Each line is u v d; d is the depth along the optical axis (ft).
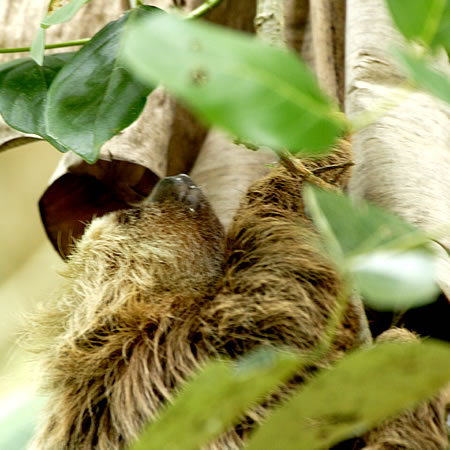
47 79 9.30
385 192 8.93
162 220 12.24
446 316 8.91
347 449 8.97
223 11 15.43
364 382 4.77
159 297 11.39
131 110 7.70
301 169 8.21
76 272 12.39
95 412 10.10
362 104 9.91
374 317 10.62
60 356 10.81
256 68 4.06
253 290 10.27
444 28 5.16
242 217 11.61
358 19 11.10
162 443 4.92
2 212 28.25
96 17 13.97
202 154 14.44
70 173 12.76
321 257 9.98
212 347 9.89
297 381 8.96
